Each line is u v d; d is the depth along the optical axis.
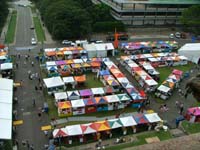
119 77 49.81
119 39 78.00
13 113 39.09
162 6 90.94
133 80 52.06
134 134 35.41
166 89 45.66
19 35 78.31
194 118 38.16
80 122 38.12
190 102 44.41
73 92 43.38
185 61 60.91
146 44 68.69
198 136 7.43
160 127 36.28
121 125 35.06
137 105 42.41
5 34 78.44
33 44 70.62
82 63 55.94
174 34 86.50
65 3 83.25
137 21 91.06
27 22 94.94
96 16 87.56
